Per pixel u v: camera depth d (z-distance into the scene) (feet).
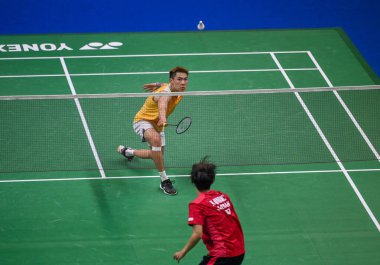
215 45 61.46
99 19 65.46
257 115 51.78
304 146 48.47
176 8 67.87
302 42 62.28
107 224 41.24
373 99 54.34
